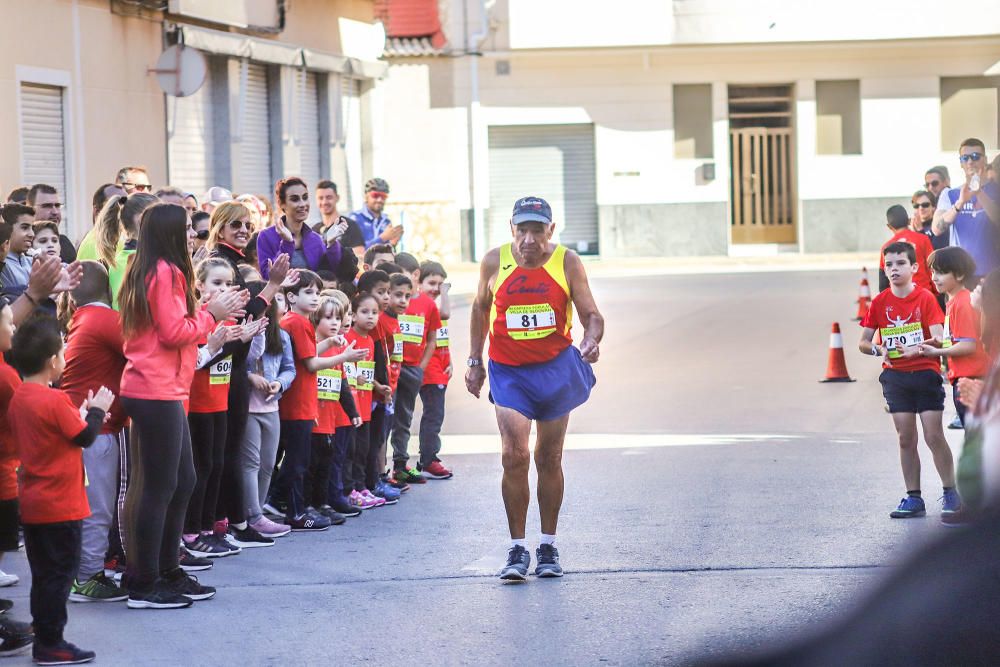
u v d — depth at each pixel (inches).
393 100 2071.9
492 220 2110.0
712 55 2092.8
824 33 2036.2
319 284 515.5
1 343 363.6
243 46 1362.0
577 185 2118.6
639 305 1439.5
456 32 2062.0
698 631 345.1
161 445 382.3
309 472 518.6
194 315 387.2
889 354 495.2
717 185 2112.5
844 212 2124.8
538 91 2086.6
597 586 408.2
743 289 1598.2
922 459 621.0
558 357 424.5
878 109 2113.7
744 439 703.7
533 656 335.6
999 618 69.9
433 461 618.8
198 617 381.7
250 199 765.9
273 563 453.1
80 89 1098.1
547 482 427.5
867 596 74.2
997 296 84.9
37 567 336.5
